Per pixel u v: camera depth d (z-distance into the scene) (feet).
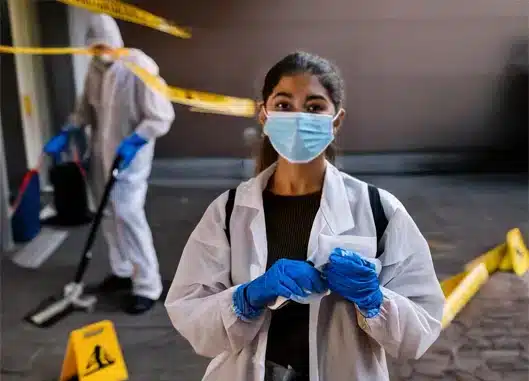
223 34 20.80
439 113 21.86
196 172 21.08
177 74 21.06
